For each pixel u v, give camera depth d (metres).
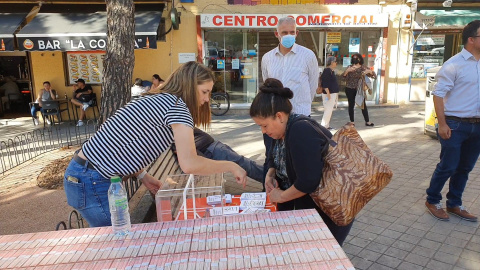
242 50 11.40
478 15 11.09
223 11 10.81
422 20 11.01
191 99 2.05
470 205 3.97
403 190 4.47
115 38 4.88
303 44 11.63
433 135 7.02
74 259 1.49
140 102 2.02
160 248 1.55
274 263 1.40
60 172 5.45
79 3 10.53
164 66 10.98
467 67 3.23
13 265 1.47
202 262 1.43
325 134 2.12
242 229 1.69
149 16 10.09
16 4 10.35
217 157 4.31
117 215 1.73
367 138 7.25
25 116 11.82
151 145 2.03
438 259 2.99
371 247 3.21
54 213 4.05
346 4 11.01
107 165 2.05
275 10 10.90
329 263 1.38
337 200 1.95
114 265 1.44
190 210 2.70
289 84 3.87
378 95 11.65
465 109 3.27
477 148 3.43
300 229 1.66
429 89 7.11
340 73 11.83
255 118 2.08
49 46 9.09
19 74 12.33
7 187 4.96
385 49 11.29
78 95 10.37
